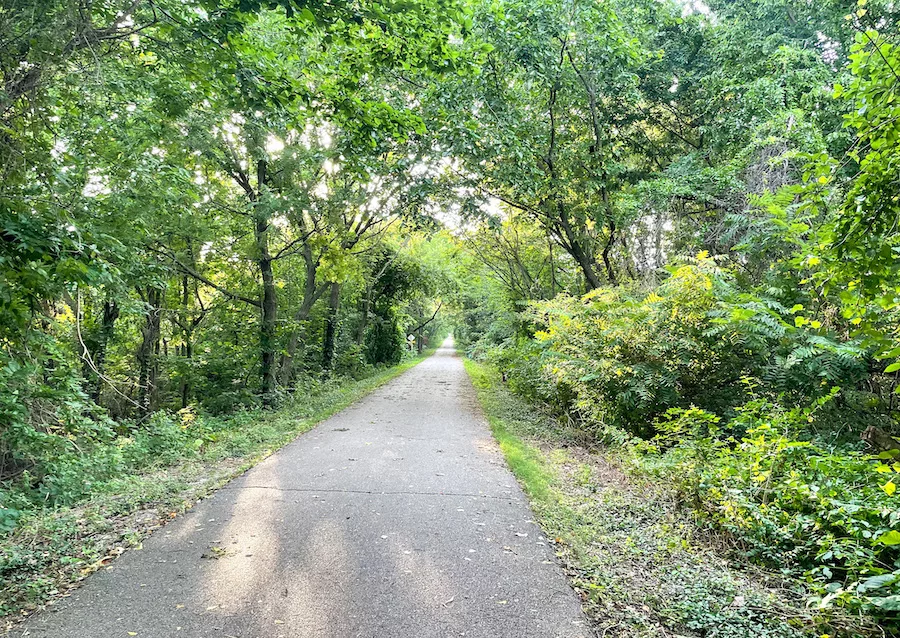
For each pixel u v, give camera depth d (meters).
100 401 13.80
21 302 4.65
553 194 13.17
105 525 4.62
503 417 10.93
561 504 5.18
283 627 3.08
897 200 3.18
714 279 8.01
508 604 3.36
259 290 16.92
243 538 4.42
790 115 10.39
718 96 13.79
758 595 3.27
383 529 4.64
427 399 14.27
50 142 6.11
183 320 18.39
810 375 6.88
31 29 4.62
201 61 5.74
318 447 8.06
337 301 20.84
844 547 3.53
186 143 9.77
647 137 16.28
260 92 6.02
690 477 4.79
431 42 6.06
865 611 2.97
